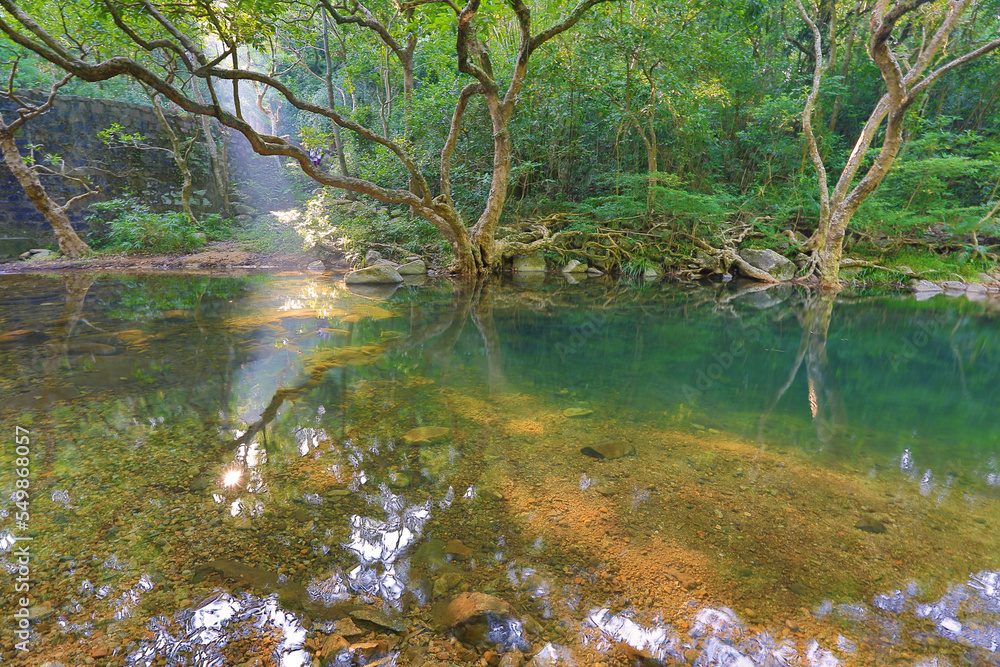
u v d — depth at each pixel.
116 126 10.15
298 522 1.65
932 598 1.38
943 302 7.82
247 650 1.15
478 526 1.66
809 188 10.51
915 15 10.62
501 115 7.96
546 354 4.18
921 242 10.51
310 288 7.55
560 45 9.15
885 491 1.97
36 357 3.55
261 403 2.76
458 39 5.97
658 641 1.21
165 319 4.96
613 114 9.62
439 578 1.41
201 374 3.25
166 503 1.74
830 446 2.39
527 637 1.21
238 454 2.13
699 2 9.34
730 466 2.16
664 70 9.01
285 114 21.98
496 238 10.27
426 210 7.62
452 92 10.00
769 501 1.87
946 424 2.72
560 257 10.62
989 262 10.21
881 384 3.53
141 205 11.31
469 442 2.32
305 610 1.28
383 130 11.96
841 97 12.20
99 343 3.97
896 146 7.81
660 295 7.97
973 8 11.06
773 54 13.20
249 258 10.27
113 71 4.07
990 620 1.30
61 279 7.88
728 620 1.28
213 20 4.50
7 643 1.14
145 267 9.62
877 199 10.39
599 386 3.31
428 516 1.71
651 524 1.70
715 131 11.21
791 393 3.26
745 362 4.07
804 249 10.23
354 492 1.85
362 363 3.66
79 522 1.62
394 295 7.16
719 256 10.20
